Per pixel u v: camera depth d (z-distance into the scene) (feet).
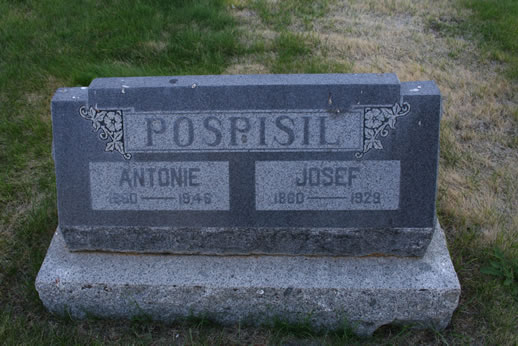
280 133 6.14
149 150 6.22
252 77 6.23
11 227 7.33
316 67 10.00
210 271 6.28
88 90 6.11
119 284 6.18
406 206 6.24
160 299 6.21
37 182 7.97
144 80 6.24
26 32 10.93
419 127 6.07
